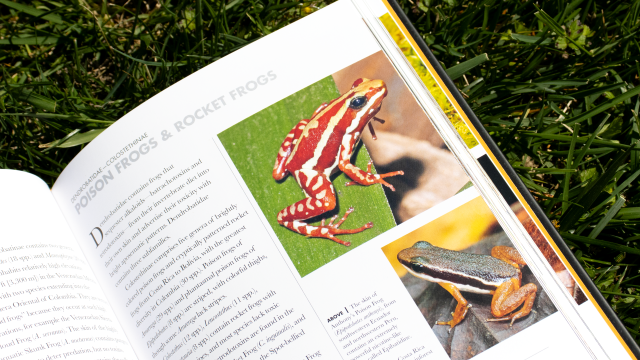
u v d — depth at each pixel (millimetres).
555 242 546
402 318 545
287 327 545
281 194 554
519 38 603
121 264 555
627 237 591
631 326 583
